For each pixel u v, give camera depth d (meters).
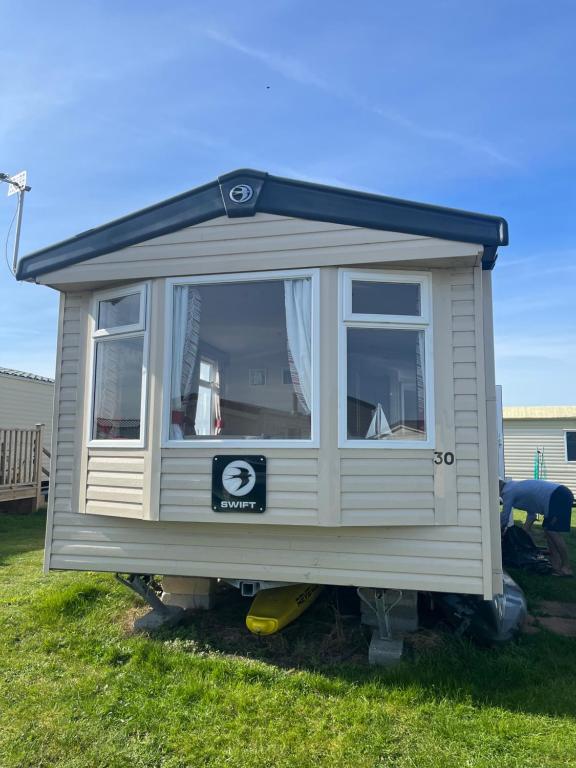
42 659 3.99
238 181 4.14
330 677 3.66
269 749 2.90
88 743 2.98
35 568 6.58
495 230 3.74
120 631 4.46
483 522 3.76
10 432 11.46
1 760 2.84
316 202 4.02
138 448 4.22
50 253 4.56
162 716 3.23
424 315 3.96
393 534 3.88
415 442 3.84
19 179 10.26
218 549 4.16
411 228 3.85
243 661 3.91
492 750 2.87
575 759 2.79
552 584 6.36
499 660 3.86
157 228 4.31
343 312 3.92
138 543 4.36
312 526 3.89
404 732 3.04
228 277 4.15
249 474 3.93
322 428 3.84
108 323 4.61
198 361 4.34
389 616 4.24
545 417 17.95
